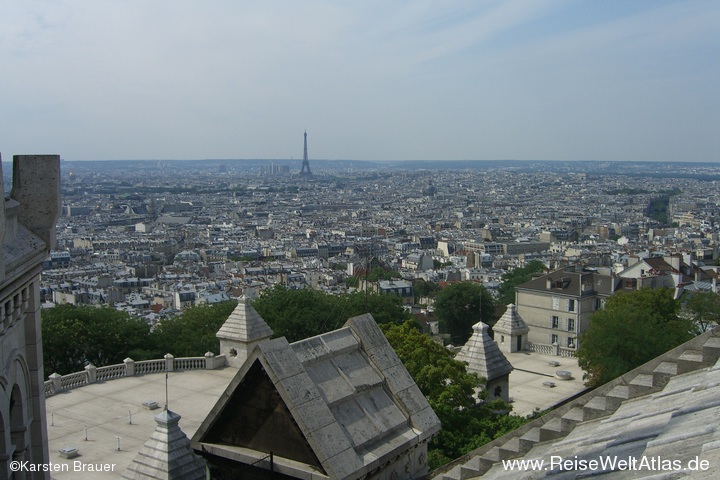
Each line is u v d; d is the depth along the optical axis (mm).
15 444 40594
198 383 105250
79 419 90875
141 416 91875
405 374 45562
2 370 37562
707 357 36656
